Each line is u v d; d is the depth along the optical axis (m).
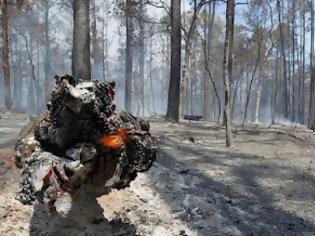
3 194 5.85
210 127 17.17
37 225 5.26
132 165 4.61
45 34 43.78
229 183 7.73
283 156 10.66
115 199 6.14
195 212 6.20
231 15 11.34
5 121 14.27
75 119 4.07
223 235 5.63
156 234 5.50
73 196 4.54
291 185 7.85
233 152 10.70
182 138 12.32
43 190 3.94
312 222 6.24
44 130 4.26
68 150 4.18
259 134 14.98
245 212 6.43
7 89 20.28
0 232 5.11
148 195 6.54
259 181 7.99
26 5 24.83
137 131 4.55
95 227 5.25
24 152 4.40
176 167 8.26
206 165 8.88
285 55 50.00
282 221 6.20
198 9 21.92
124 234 5.34
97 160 4.30
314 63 36.88
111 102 4.45
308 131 18.61
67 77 4.04
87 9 13.59
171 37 18.41
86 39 13.52
